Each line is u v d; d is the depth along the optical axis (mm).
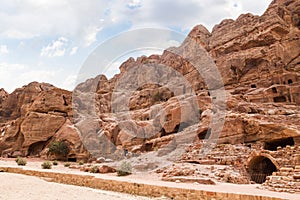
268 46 51938
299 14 54469
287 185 15211
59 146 42812
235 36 58406
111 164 27344
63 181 21359
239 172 22281
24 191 13680
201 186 15797
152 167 25641
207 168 23109
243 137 29453
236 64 52656
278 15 54094
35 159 42844
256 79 49531
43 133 47719
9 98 67000
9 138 50188
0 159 42062
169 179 19562
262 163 23797
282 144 28000
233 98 39469
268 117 30312
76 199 12383
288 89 40312
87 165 28406
